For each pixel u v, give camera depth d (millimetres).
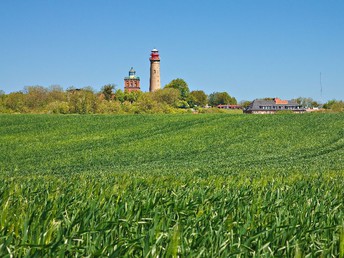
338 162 34219
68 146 55812
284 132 59094
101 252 4320
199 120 73875
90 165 41688
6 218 5895
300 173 19062
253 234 5461
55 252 4367
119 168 35094
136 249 4715
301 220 6270
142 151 50625
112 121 75500
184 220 6293
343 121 66562
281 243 5086
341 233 4699
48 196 8250
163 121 74125
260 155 44781
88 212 6230
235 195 8688
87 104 104375
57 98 119188
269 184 12156
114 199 7898
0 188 10531
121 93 144750
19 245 4301
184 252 4555
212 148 50750
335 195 9031
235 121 70812
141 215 6535
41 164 43281
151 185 11656
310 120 68812
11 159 47281
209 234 5238
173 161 42625
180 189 10617
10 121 76938
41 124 73500
